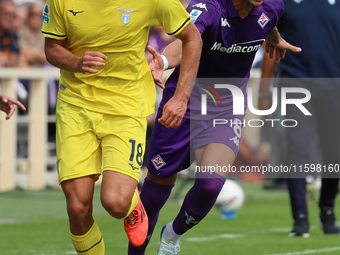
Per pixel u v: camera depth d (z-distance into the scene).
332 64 27.05
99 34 16.91
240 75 19.98
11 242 26.17
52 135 50.28
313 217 35.78
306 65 27.16
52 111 48.72
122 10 16.83
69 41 17.30
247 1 18.61
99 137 17.11
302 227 27.98
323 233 28.70
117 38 16.94
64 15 16.88
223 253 23.80
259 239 27.41
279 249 24.75
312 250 24.53
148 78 18.06
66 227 30.61
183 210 19.06
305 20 26.86
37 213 36.28
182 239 27.34
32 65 51.72
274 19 19.58
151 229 20.50
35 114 47.41
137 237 17.81
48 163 50.12
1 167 46.38
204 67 19.64
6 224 31.55
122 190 16.44
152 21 17.23
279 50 21.50
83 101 17.14
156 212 20.50
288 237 27.95
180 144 19.69
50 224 31.56
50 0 17.02
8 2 49.75
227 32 19.05
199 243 26.28
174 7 17.19
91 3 16.75
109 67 17.17
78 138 16.94
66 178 16.61
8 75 45.25
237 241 26.86
